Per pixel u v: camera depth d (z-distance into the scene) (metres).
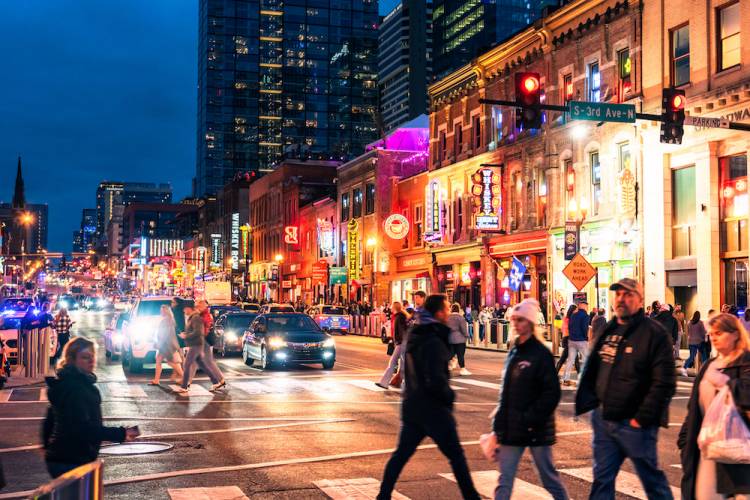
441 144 52.38
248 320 31.36
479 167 46.00
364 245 64.50
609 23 35.88
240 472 9.99
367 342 41.75
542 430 7.02
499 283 44.97
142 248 195.88
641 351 6.72
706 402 6.39
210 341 18.66
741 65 28.70
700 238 29.98
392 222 54.00
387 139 63.91
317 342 24.64
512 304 43.59
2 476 5.77
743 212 28.78
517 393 7.04
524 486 9.16
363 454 11.12
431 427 7.68
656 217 32.25
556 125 39.41
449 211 50.75
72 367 6.51
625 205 33.31
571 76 38.94
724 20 29.83
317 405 16.30
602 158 35.75
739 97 28.33
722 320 6.38
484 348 35.25
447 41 197.88
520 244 42.03
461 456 7.71
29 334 21.83
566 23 38.97
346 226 69.62
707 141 29.83
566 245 33.12
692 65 30.97
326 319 51.53
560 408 15.67
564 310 37.47
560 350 32.44
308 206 80.62
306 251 81.56
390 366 19.20
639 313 6.88
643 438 6.75
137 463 10.54
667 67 32.31
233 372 24.02
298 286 83.50
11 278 117.88
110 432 6.51
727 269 29.53
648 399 6.61
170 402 16.84
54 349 28.22
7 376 20.55
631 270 33.72
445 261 51.12
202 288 67.44
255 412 15.30
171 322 20.61
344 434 12.79
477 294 48.00
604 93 36.12
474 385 20.08
